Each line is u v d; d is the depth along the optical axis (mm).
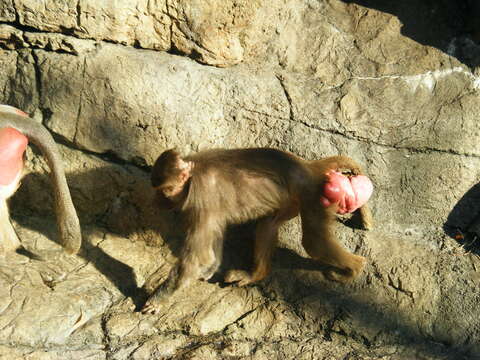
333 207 3684
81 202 3955
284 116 3949
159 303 3684
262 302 3787
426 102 4004
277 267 3895
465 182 4016
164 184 3566
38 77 3846
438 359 3648
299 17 4062
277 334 3691
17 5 3730
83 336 3590
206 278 3848
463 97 4008
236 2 3830
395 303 3789
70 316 3619
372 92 3996
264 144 3973
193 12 3812
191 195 3586
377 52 4059
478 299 3811
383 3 4113
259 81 3939
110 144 3873
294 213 3807
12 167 3607
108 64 3807
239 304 3770
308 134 3959
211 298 3779
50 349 3535
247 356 3607
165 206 3674
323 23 4078
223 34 3873
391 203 4020
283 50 4020
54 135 3875
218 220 3648
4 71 3871
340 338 3691
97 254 3867
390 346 3680
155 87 3826
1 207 3736
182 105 3863
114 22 3789
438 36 4086
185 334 3658
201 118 3893
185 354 3582
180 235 3971
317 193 3672
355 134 3963
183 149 3906
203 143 3920
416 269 3883
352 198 3707
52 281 3723
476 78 4031
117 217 3959
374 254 3920
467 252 3961
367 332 3703
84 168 3920
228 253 3916
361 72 4031
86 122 3852
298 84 3979
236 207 3660
